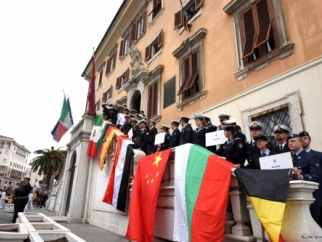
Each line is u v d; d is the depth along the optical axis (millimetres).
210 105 9875
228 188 3701
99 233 7977
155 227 5824
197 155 4605
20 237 4844
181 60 12438
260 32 8211
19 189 10078
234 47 9328
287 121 6938
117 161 8383
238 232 3658
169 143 7859
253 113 7906
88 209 11203
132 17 20078
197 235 3793
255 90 8039
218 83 9734
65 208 13750
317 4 6832
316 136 6090
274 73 7602
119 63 21422
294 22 7363
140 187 5934
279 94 7254
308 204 3055
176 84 12531
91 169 11930
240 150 4691
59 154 33188
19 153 80250
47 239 5172
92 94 13812
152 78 14984
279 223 2873
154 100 14414
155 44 16047
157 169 5523
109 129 10680
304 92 6613
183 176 4645
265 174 3332
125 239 6891
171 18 14406
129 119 11172
